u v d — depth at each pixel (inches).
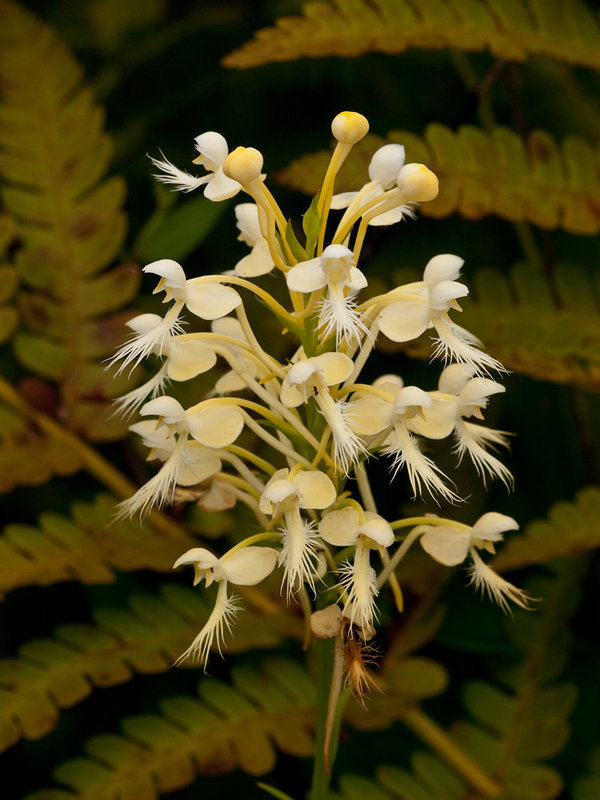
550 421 13.4
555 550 11.7
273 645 12.0
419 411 9.6
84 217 14.0
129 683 13.1
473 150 12.9
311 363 9.4
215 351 9.8
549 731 11.9
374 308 9.8
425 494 12.8
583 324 13.0
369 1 13.1
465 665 12.9
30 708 11.5
